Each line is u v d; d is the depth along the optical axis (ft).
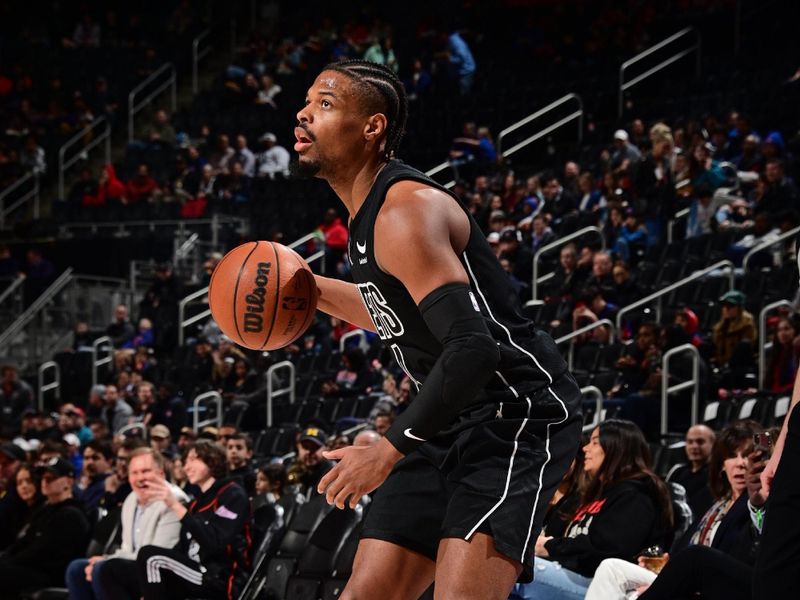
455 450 11.30
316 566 26.17
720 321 38.19
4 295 64.23
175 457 36.27
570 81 72.33
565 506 23.72
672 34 72.49
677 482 26.12
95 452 37.32
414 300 10.77
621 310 41.06
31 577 31.45
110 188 73.92
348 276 57.72
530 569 11.09
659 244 48.44
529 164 67.31
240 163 72.33
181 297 62.80
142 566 26.30
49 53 89.51
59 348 64.54
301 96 79.56
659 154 51.39
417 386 12.14
